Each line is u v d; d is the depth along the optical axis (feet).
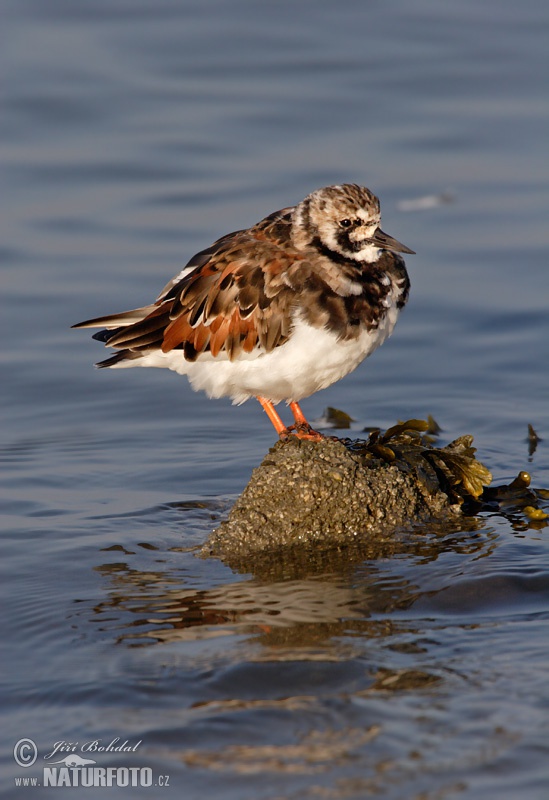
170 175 73.61
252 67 89.15
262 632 30.27
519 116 80.64
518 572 33.42
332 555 35.37
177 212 69.05
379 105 82.94
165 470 43.06
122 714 26.30
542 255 63.46
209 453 44.91
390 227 66.80
